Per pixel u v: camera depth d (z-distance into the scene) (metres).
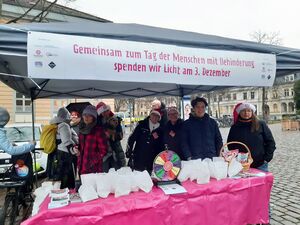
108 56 2.67
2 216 3.83
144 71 2.79
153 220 2.76
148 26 3.53
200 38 3.27
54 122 4.98
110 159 4.65
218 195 3.08
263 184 3.41
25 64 3.55
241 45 3.33
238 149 3.94
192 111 4.09
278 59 3.53
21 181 3.94
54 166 4.83
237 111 4.21
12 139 8.38
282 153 11.99
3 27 2.44
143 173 2.97
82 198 2.67
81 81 5.39
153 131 5.12
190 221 2.93
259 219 3.35
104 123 4.62
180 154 4.11
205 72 3.06
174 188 3.01
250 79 3.31
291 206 5.18
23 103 17.41
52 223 2.44
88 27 2.96
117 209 2.64
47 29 2.60
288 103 66.75
